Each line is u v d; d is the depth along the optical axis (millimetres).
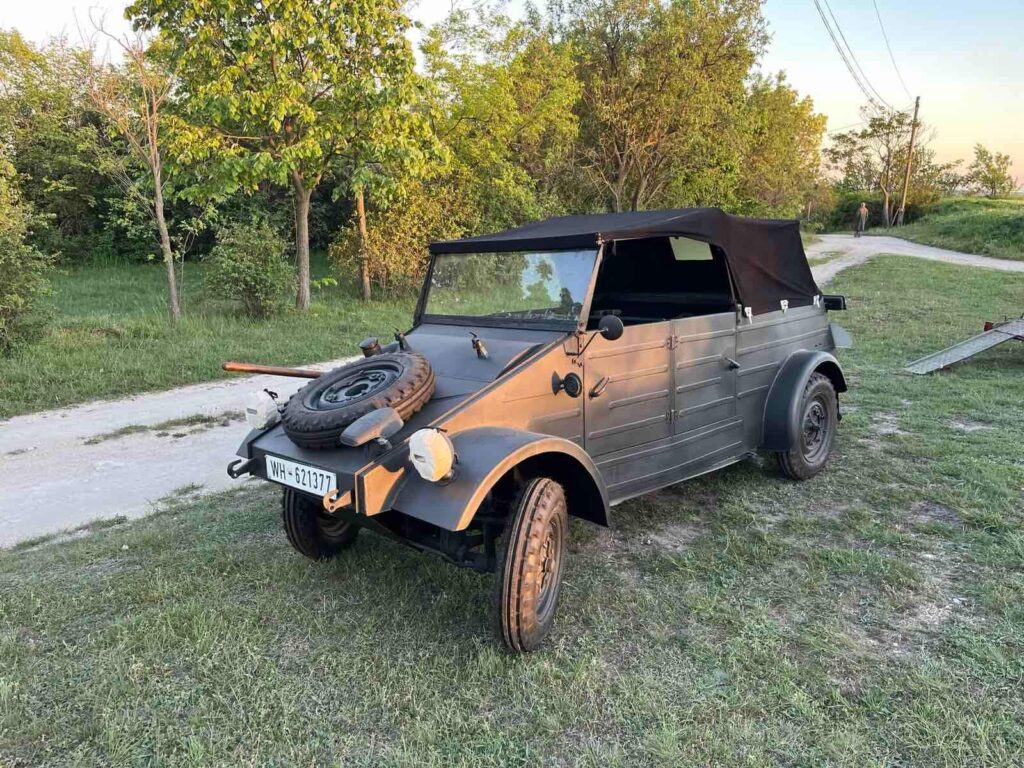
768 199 35531
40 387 8602
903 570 3936
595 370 3955
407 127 12844
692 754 2607
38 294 10164
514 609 3088
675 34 21375
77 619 3613
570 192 23359
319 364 10523
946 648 3238
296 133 12680
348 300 15734
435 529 3633
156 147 11797
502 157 18953
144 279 19844
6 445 6914
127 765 2594
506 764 2588
